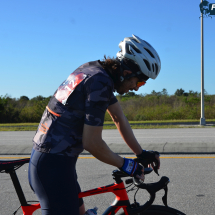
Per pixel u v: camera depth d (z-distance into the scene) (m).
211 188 4.19
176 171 5.25
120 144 7.95
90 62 1.87
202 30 17.06
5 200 3.91
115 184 1.95
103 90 1.66
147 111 27.09
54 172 1.70
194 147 7.32
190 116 25.17
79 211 1.85
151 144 7.84
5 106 31.64
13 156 7.35
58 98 1.74
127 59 1.81
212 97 29.05
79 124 1.72
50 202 1.70
